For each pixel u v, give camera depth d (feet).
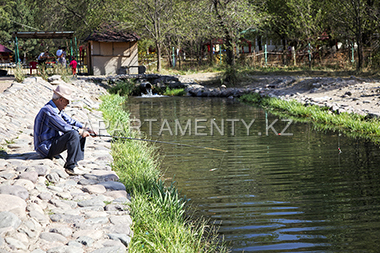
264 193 18.38
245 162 24.35
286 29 108.37
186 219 15.25
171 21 96.02
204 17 84.38
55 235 11.41
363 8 76.95
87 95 57.41
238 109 52.65
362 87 55.21
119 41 97.81
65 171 17.67
